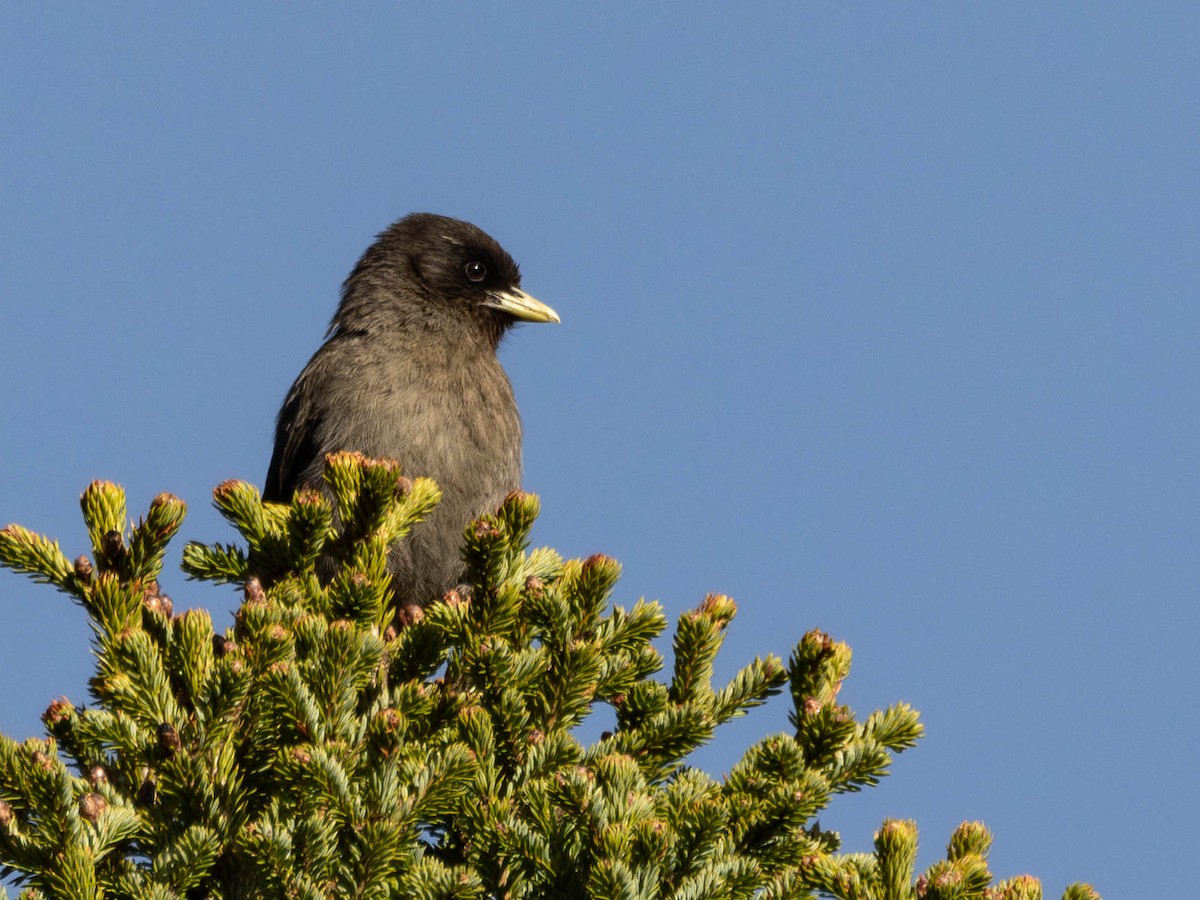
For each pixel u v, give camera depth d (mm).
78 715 8742
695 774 9219
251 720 8453
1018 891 7738
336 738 8453
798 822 8469
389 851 7551
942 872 7418
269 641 8328
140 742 8344
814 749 9094
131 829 7797
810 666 9719
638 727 9305
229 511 9992
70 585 8977
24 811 7945
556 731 9133
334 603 9539
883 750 9125
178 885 7691
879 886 7824
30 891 7355
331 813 7742
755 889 8031
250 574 10055
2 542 8914
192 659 8664
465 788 8164
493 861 8172
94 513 9047
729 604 9945
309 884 7504
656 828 7492
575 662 9336
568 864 7723
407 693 9023
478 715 8773
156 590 9195
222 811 8078
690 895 7816
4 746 7746
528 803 7973
